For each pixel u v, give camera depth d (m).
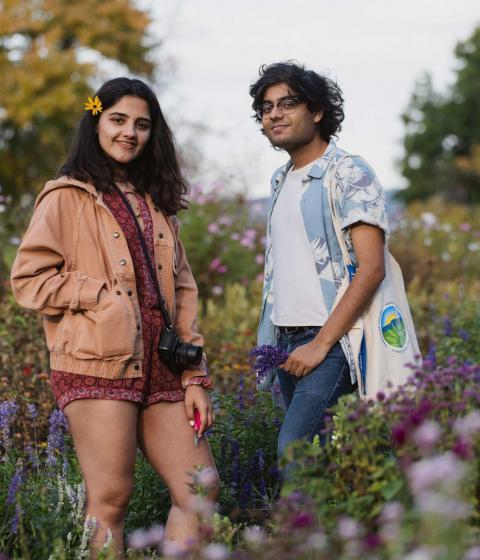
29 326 6.51
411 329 3.76
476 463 2.61
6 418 3.85
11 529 3.27
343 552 2.65
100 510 3.38
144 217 3.59
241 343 7.30
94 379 3.36
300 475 2.96
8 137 21.92
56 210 3.45
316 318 3.70
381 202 3.64
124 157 3.56
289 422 3.66
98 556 3.17
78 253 3.46
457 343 5.98
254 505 3.97
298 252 3.77
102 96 3.55
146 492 4.00
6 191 22.14
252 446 4.41
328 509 2.85
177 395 3.57
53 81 21.00
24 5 21.58
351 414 2.92
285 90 3.78
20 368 5.80
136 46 21.95
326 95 3.82
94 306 3.36
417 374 3.06
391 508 2.48
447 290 9.41
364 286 3.58
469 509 2.52
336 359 3.64
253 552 2.85
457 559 2.34
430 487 2.26
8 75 20.69
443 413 2.89
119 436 3.36
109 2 21.91
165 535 3.52
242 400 4.71
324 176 3.73
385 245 3.74
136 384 3.41
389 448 3.23
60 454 4.03
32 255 3.39
